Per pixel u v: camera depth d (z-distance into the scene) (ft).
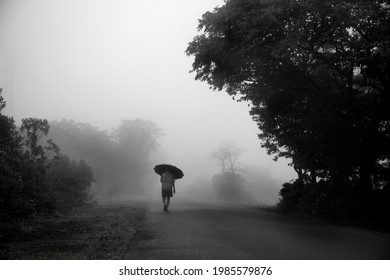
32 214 42.16
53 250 23.89
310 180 67.82
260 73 64.23
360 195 52.03
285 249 25.18
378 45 49.03
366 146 53.42
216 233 31.94
